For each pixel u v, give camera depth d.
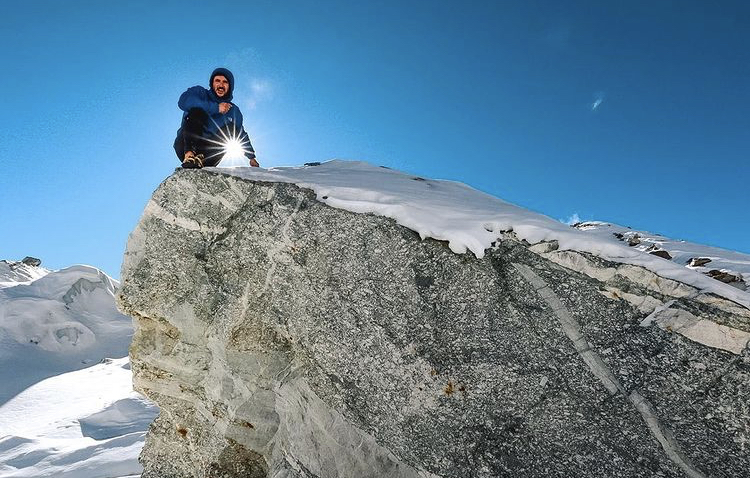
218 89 5.49
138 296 4.71
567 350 3.15
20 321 39.91
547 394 3.09
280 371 4.36
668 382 2.91
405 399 3.39
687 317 3.02
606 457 2.88
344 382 3.69
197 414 5.07
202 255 4.60
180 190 4.71
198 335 4.72
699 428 2.78
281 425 4.45
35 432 18.16
